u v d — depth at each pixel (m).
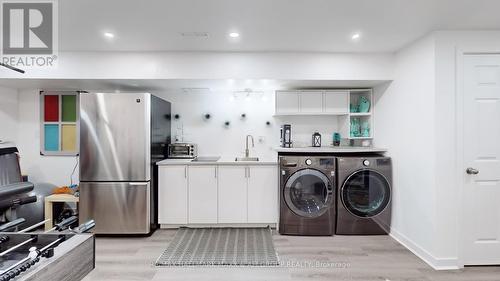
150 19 2.31
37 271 0.91
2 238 1.21
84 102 3.17
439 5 2.08
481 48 2.54
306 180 3.34
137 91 4.01
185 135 4.10
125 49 3.08
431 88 2.56
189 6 2.09
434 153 2.52
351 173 3.27
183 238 3.18
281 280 2.31
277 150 3.44
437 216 2.51
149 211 3.24
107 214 3.20
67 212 3.75
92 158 3.18
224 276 2.37
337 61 3.21
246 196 3.44
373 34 2.66
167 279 2.32
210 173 3.44
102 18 2.29
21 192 1.99
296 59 3.20
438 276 2.37
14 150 3.30
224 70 3.17
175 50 3.14
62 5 2.05
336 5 2.07
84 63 3.13
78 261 1.16
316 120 4.08
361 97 3.90
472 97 2.54
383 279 2.32
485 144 2.54
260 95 4.09
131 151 3.20
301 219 3.29
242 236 3.24
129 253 2.80
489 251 2.54
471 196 2.53
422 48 2.70
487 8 2.12
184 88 3.84
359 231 3.31
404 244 3.02
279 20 2.34
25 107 3.94
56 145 3.96
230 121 4.09
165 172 3.43
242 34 2.66
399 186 3.12
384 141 3.45
